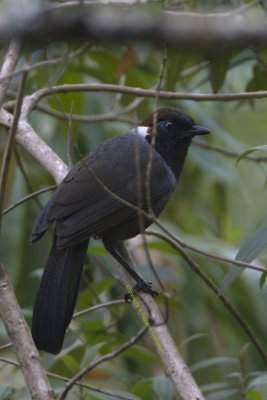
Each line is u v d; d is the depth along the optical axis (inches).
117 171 326.6
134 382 356.5
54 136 466.0
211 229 524.4
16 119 219.3
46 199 455.2
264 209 553.9
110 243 333.1
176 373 239.1
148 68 454.9
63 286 292.2
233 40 115.8
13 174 455.2
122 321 414.0
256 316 443.5
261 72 384.2
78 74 417.7
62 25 113.4
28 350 226.7
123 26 114.6
